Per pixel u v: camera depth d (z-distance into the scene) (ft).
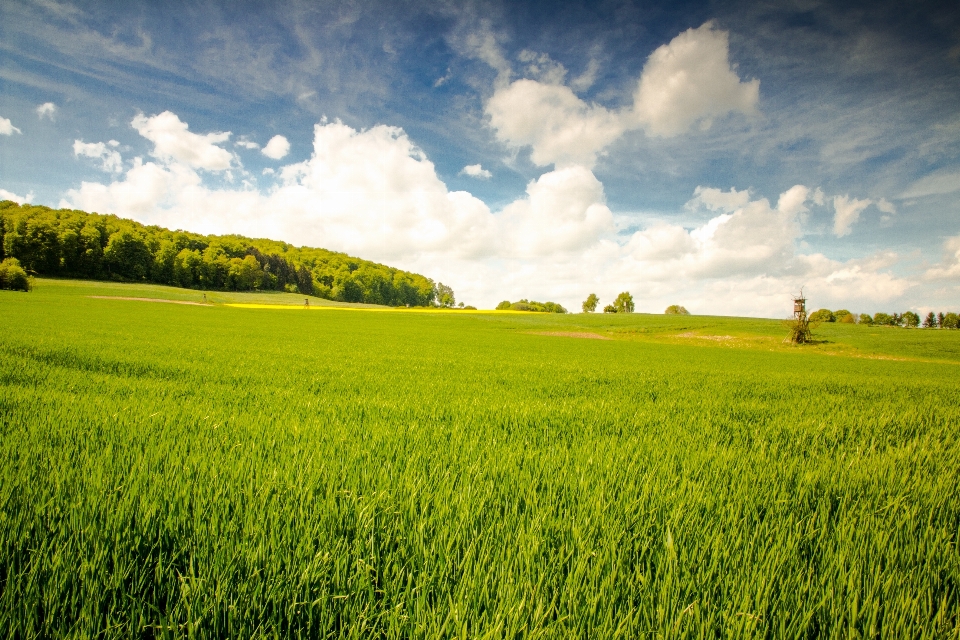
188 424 13.28
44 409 13.91
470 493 8.25
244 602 5.08
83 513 6.64
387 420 16.02
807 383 38.04
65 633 4.72
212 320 129.39
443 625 4.73
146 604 4.98
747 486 9.44
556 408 19.92
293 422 14.23
